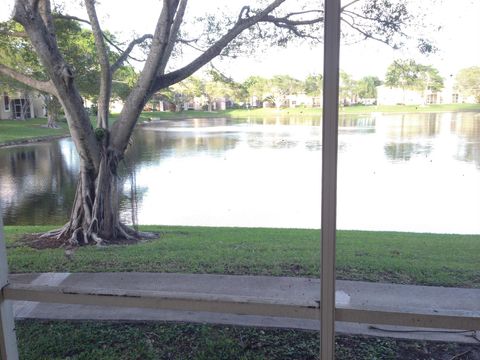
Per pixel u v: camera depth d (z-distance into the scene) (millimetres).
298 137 13625
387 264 4391
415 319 2025
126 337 3021
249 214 8422
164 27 5418
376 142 11961
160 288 3854
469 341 2904
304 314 2055
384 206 8336
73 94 5438
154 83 5844
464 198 8695
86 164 5883
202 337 3012
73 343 2945
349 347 2861
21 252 5238
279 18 5965
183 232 6562
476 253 4945
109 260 4762
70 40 6484
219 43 5898
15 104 26047
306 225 7566
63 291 2236
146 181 10953
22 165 15141
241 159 13047
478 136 10859
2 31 6094
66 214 8906
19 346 2900
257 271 4254
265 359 2766
